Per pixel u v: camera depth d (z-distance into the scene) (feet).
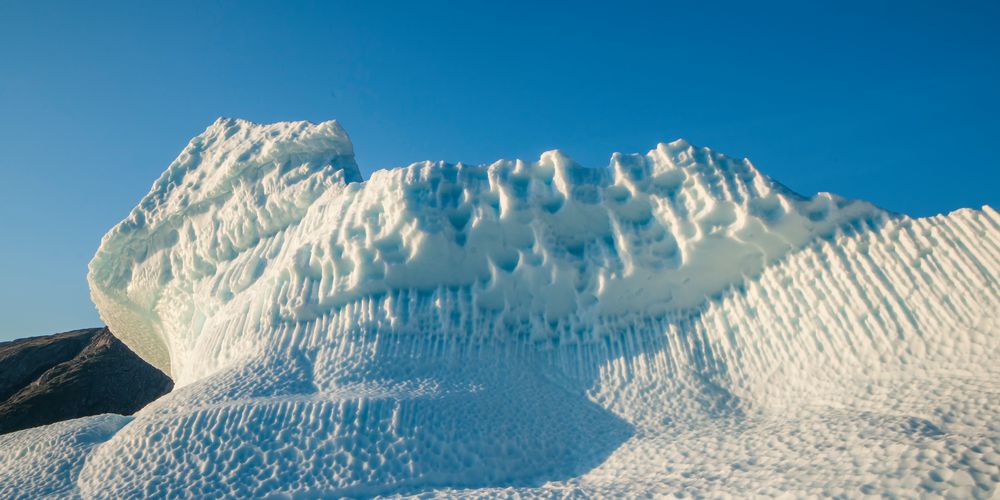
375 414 43.57
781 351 48.93
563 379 54.44
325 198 69.87
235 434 41.93
